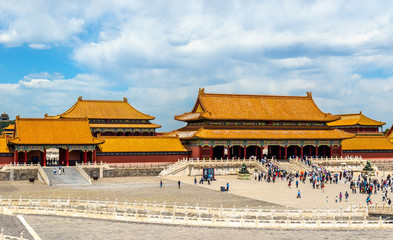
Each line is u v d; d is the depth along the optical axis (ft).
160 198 357.20
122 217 292.81
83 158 524.11
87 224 282.15
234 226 278.26
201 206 323.57
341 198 350.84
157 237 252.42
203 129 571.69
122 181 463.42
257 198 359.87
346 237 255.91
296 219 293.23
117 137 545.44
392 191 412.98
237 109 606.14
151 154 548.31
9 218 294.46
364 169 562.66
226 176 520.42
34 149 486.79
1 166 479.00
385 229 277.03
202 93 610.24
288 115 619.67
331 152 613.93
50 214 307.99
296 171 530.68
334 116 635.25
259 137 575.38
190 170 520.83
